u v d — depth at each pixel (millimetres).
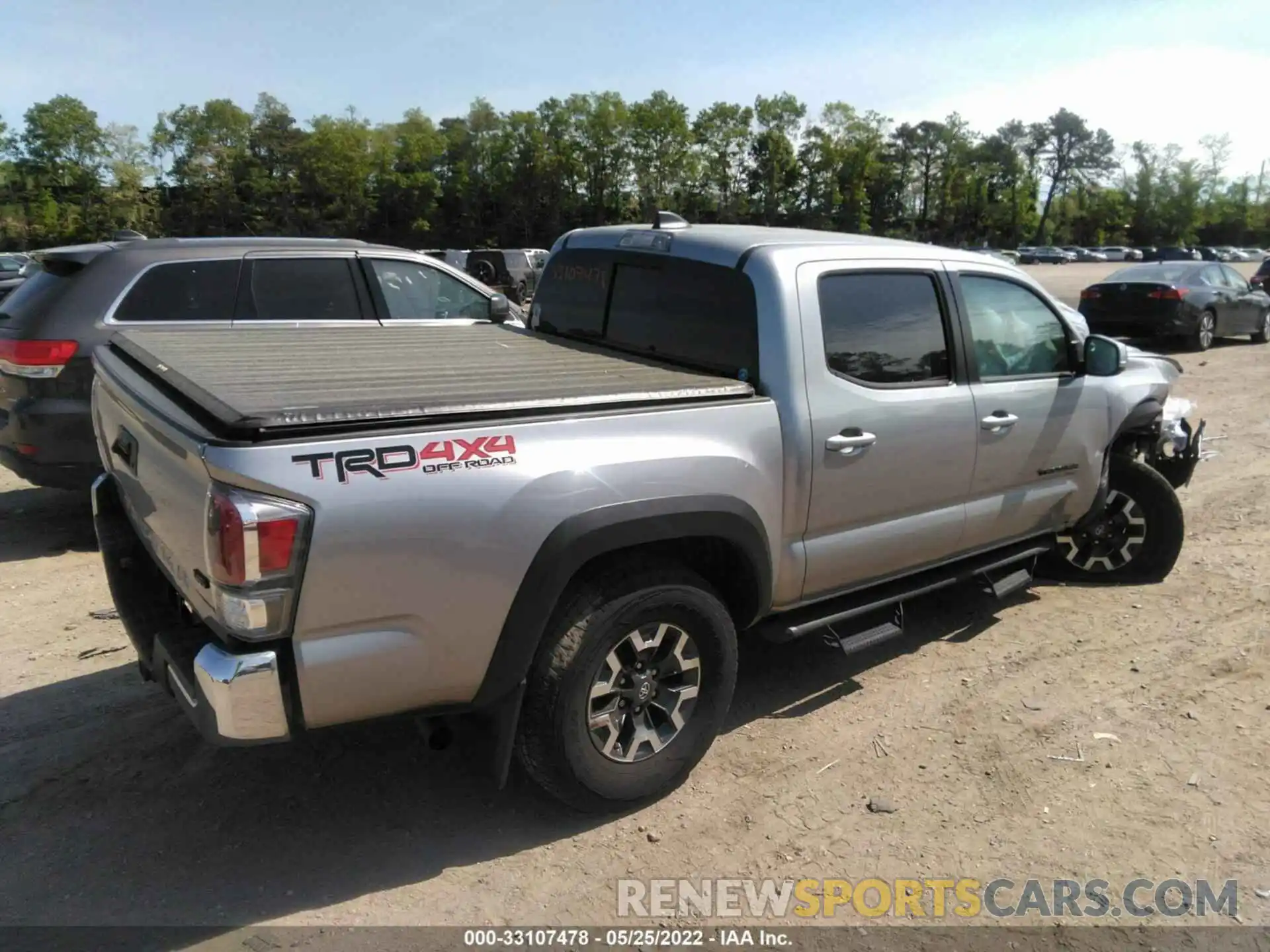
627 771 3199
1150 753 3705
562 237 4645
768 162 106375
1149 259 83000
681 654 3283
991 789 3461
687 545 3342
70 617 4828
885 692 4180
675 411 3160
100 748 3592
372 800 3320
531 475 2779
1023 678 4324
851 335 3752
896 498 3926
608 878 2955
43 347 5574
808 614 3848
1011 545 4797
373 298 6691
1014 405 4387
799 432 3494
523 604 2795
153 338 3910
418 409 2658
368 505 2520
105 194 93812
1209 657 4531
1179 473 6352
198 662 2514
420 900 2828
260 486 2389
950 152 126062
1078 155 134625
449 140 103562
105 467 3637
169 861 2971
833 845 3141
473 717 3170
